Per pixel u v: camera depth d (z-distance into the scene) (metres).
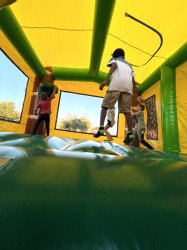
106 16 3.58
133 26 4.59
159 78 5.68
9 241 0.44
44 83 5.11
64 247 0.44
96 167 1.02
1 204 0.57
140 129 4.95
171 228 0.54
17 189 0.67
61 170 0.91
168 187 0.82
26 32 5.25
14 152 1.13
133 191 0.75
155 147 5.79
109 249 0.45
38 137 2.16
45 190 0.68
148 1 3.81
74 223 0.52
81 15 4.48
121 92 3.13
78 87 7.52
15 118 5.55
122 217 0.57
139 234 0.51
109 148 1.93
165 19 4.14
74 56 6.21
